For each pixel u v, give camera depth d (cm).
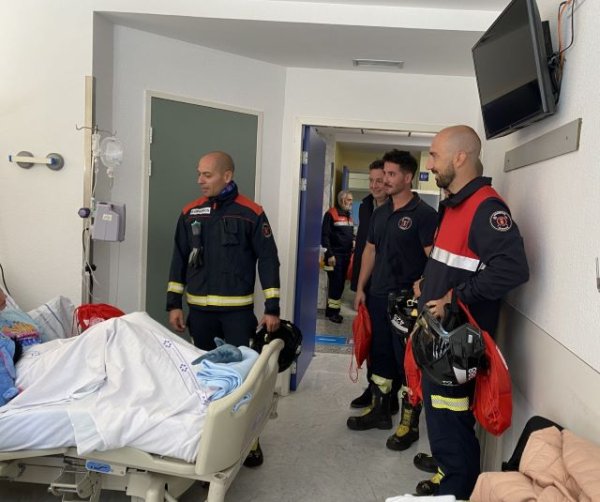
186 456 172
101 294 295
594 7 147
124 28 292
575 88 158
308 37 289
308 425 303
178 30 292
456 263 196
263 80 340
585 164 147
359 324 299
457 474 195
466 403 193
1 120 279
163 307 319
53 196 281
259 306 357
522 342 199
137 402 177
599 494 97
